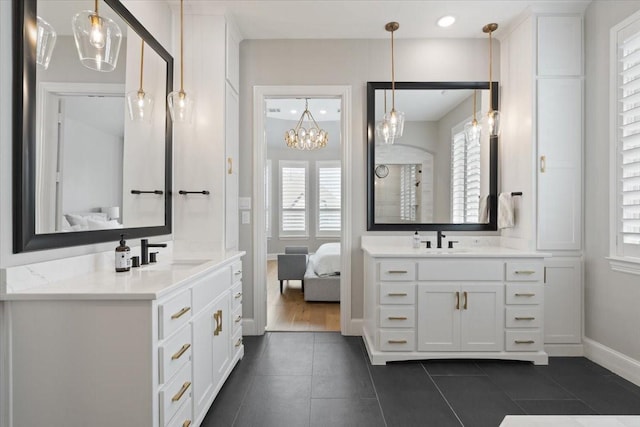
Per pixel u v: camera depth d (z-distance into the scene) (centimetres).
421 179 311
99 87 174
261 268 312
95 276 160
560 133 266
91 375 128
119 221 191
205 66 265
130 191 202
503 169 307
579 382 223
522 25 277
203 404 178
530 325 250
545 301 266
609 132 242
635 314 223
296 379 226
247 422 179
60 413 128
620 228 234
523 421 81
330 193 742
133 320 128
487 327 250
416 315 251
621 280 234
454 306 250
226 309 219
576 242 266
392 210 311
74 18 144
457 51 311
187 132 263
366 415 186
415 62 311
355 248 311
